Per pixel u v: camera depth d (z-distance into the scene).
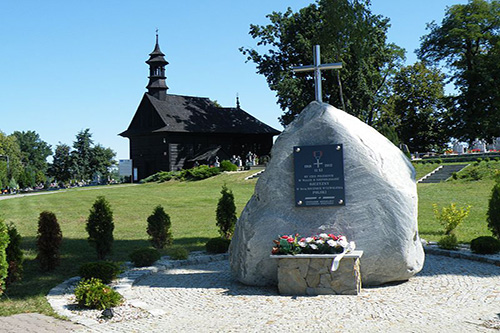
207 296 9.05
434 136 68.69
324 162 9.56
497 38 56.19
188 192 37.00
